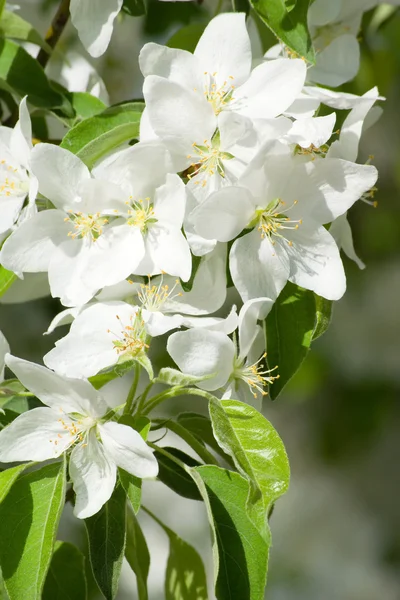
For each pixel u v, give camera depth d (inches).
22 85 25.4
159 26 29.8
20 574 22.5
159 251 23.4
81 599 24.7
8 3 28.3
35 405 24.9
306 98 23.6
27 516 22.8
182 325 23.7
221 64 23.7
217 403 22.7
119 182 23.4
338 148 23.9
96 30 24.6
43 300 32.0
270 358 24.1
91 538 23.1
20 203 24.3
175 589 25.2
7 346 24.2
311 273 23.7
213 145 23.4
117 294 23.6
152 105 23.2
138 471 22.7
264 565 22.8
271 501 22.4
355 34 26.5
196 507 35.0
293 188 23.6
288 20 23.8
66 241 23.5
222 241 23.3
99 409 23.1
